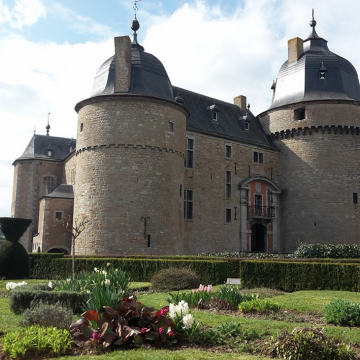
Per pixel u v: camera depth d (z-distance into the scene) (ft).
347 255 80.79
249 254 90.63
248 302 36.11
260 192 115.65
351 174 115.55
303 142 118.11
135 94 84.23
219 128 112.37
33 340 23.29
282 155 121.80
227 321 30.48
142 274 63.46
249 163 115.14
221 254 93.30
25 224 71.15
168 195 85.30
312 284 52.75
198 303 36.96
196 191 101.91
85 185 84.74
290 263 54.13
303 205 115.85
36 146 141.38
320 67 120.57
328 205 113.91
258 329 28.02
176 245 86.07
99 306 27.22
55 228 107.34
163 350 23.66
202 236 101.45
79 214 84.74
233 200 109.70
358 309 31.07
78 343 24.54
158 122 85.87
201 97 119.65
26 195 135.64
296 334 24.06
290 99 121.39
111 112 84.69
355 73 125.08
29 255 73.82
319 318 34.27
